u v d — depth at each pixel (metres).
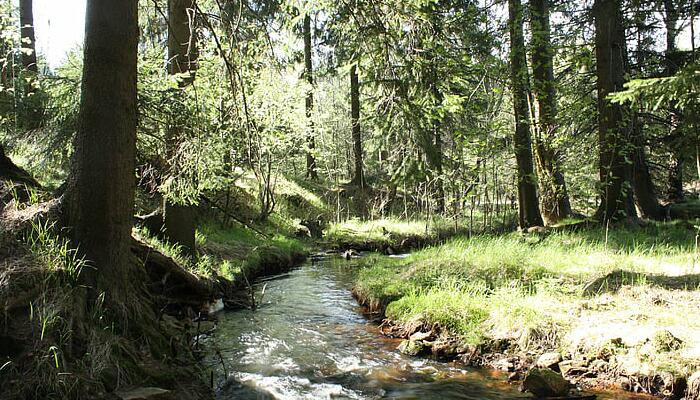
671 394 4.81
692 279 7.30
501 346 6.23
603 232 12.18
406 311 7.74
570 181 18.19
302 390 5.43
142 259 7.13
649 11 13.16
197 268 8.94
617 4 13.31
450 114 10.72
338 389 5.45
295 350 6.78
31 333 4.03
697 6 11.40
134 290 5.59
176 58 9.04
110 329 4.66
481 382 5.55
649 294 6.77
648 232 12.46
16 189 5.58
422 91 7.38
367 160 30.72
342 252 18.59
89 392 3.94
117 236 5.01
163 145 7.49
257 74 8.68
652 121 15.63
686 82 7.15
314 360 6.38
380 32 7.18
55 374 3.83
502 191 20.72
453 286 8.05
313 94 21.48
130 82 5.13
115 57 4.98
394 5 7.22
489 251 9.84
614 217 13.26
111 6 4.97
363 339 7.27
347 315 8.76
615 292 7.08
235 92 7.40
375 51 7.40
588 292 7.23
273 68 8.39
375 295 9.14
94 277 4.80
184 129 7.24
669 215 15.91
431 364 6.17
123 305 4.91
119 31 5.00
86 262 4.80
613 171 13.38
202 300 8.38
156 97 7.03
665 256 9.19
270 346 6.95
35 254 4.62
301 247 17.73
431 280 8.73
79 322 4.37
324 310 9.13
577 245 10.70
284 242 16.64
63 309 4.32
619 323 5.97
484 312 6.93
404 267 10.72
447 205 17.45
